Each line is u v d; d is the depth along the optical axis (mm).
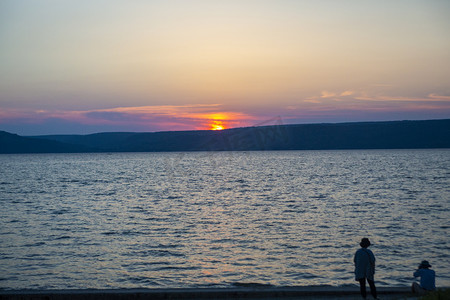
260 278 17188
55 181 75875
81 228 28203
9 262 19766
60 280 17156
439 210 34750
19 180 79125
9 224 29969
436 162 135125
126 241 24125
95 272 18219
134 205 40562
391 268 18172
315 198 44500
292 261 19578
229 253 21188
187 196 48312
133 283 16812
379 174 82750
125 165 148750
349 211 34750
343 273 17703
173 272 18156
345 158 182750
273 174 87812
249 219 31328
